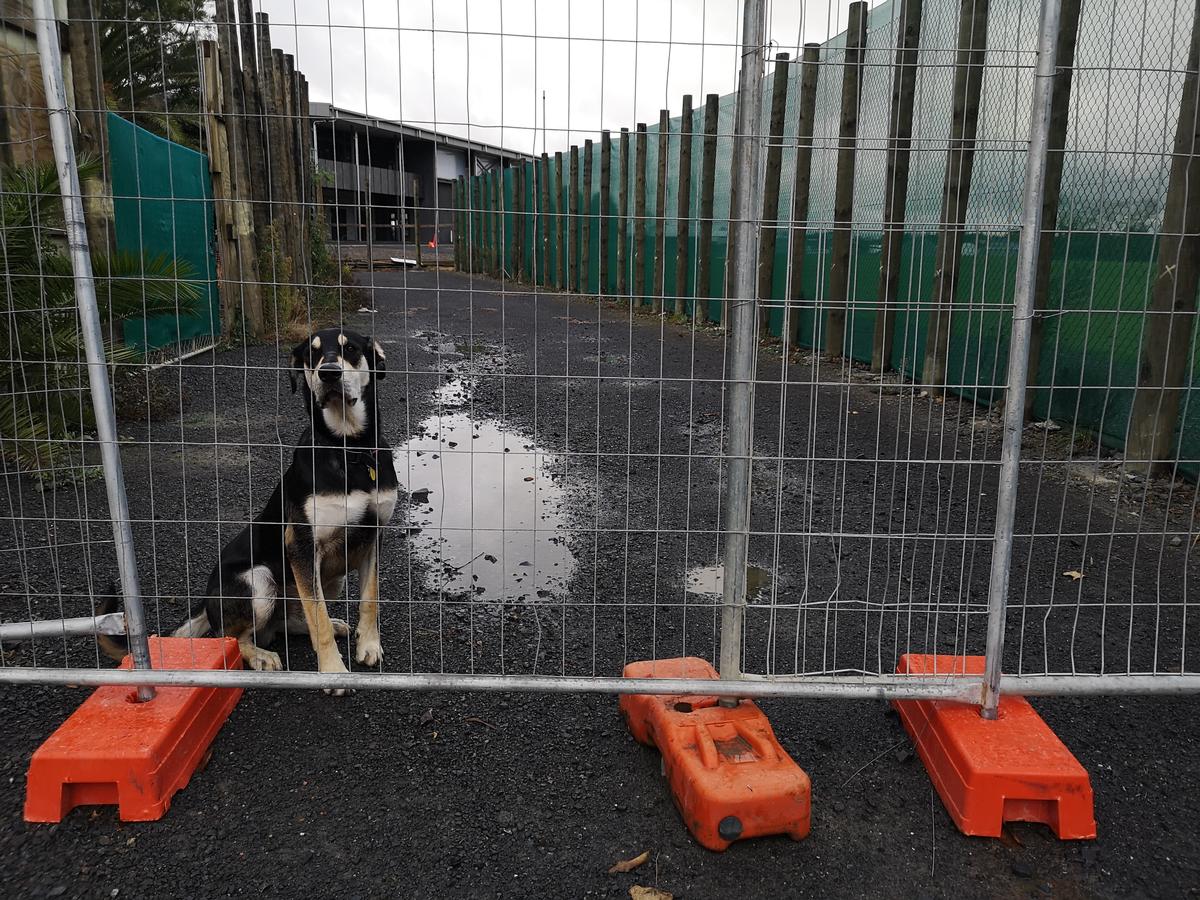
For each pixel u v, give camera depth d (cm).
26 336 538
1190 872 228
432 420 738
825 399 781
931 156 753
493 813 246
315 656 342
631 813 247
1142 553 438
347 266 663
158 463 585
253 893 216
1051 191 628
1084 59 598
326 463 296
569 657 336
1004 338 671
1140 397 538
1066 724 295
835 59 891
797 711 303
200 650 292
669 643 350
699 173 1270
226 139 950
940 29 747
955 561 436
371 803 250
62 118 236
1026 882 224
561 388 872
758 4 227
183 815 244
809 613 380
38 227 309
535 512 492
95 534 454
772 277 1044
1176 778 266
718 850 231
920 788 262
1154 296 526
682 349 1112
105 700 262
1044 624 341
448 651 339
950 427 677
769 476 568
